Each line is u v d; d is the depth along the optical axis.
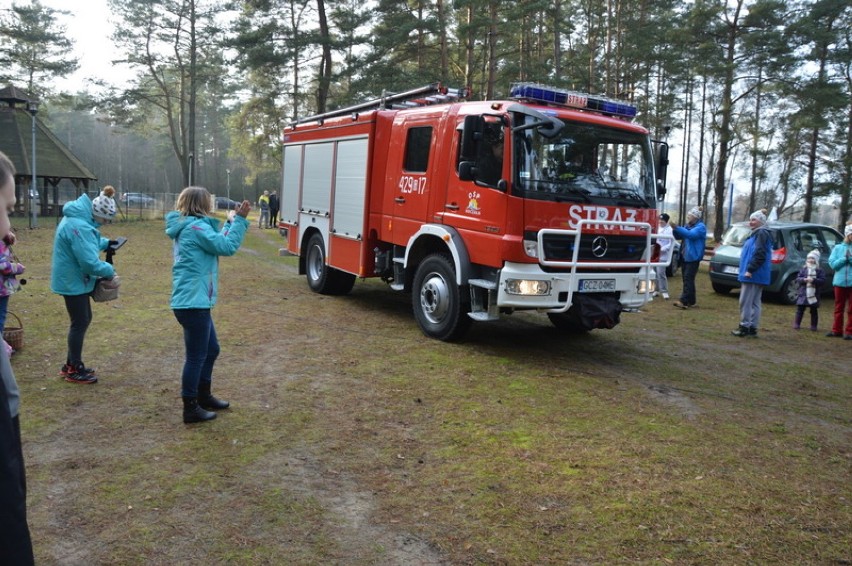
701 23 28.41
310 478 4.06
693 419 5.48
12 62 37.97
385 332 8.30
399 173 8.51
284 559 3.17
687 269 11.69
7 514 1.72
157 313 8.84
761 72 28.34
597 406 5.68
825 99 26.72
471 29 23.30
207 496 3.78
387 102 9.35
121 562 3.10
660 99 34.06
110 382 5.82
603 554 3.27
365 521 3.55
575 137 6.96
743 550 3.35
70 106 45.19
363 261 9.19
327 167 10.35
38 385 5.67
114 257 15.18
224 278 12.80
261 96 35.12
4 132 31.08
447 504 3.76
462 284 7.27
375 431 4.88
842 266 9.34
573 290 6.74
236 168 85.62
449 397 5.74
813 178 32.56
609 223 6.96
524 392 5.99
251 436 4.70
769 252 9.12
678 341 8.86
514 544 3.34
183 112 46.69
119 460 4.23
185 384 4.82
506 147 6.65
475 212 7.08
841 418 5.73
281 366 6.55
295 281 12.71
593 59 31.97
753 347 8.68
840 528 3.63
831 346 8.92
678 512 3.74
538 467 4.30
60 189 33.94
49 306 9.02
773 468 4.48
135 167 94.94
